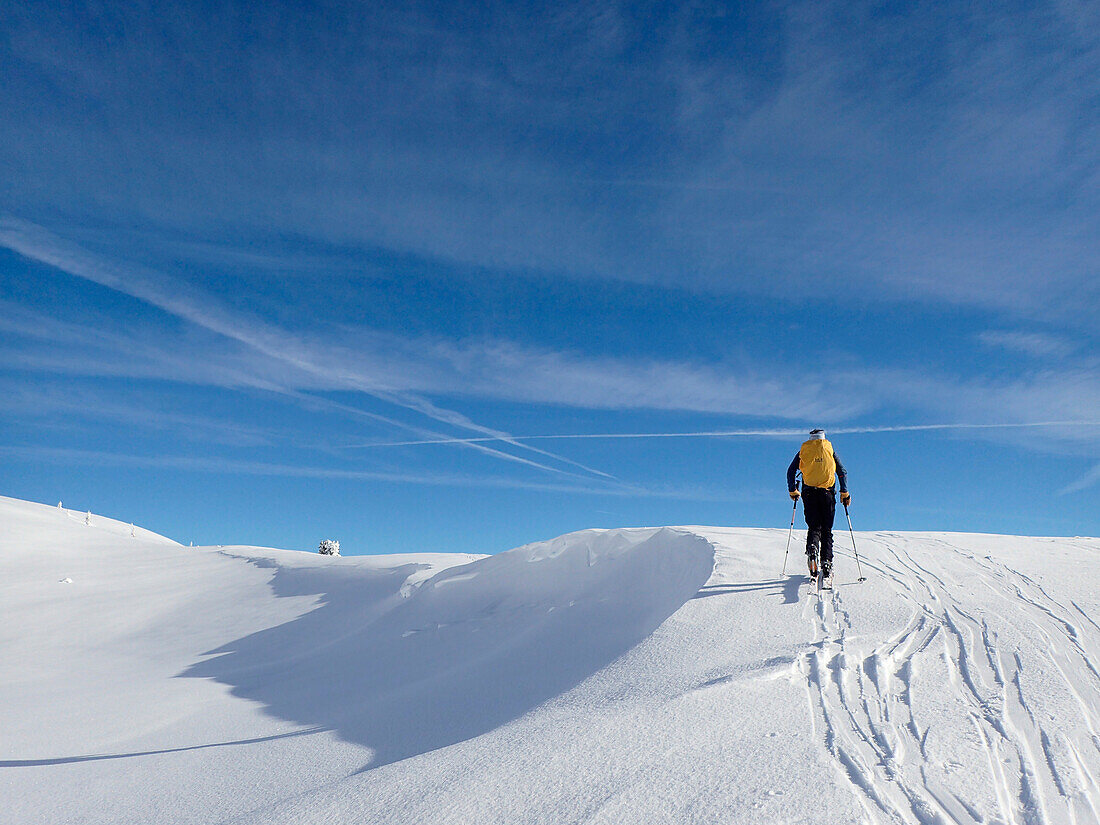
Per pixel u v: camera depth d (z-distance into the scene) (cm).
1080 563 953
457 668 1062
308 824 432
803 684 564
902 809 372
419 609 1573
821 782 400
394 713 829
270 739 782
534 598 1367
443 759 504
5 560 3212
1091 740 457
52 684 1459
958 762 428
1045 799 388
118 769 712
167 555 3362
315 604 2086
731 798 387
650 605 1023
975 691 539
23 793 644
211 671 1511
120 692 1291
